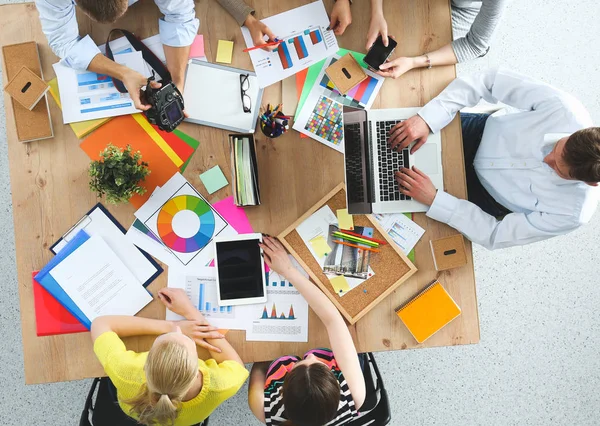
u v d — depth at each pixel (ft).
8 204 7.97
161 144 5.74
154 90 5.35
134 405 4.82
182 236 5.69
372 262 5.72
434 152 5.84
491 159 6.08
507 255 8.34
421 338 5.62
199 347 5.59
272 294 5.66
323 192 5.81
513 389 8.23
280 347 5.62
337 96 5.88
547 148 5.50
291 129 5.81
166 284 5.65
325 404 4.66
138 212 5.68
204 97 5.80
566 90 8.52
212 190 5.72
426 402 8.16
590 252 8.36
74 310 5.56
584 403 8.23
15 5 5.78
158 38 5.85
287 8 5.93
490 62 8.51
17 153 5.69
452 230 5.83
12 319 7.87
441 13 6.00
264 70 5.86
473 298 5.75
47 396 7.82
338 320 5.49
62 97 5.72
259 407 5.53
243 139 5.54
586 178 4.89
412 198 5.76
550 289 8.33
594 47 8.57
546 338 8.29
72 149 5.72
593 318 8.31
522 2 8.55
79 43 5.60
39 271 5.60
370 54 5.75
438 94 5.97
